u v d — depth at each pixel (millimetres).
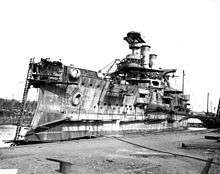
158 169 12312
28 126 24453
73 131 26781
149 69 40000
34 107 25719
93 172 11273
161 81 43375
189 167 13016
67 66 25969
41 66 25219
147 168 12461
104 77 29859
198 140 27391
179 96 50594
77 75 25672
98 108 29250
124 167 12562
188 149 20422
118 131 32062
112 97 30891
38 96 25016
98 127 29422
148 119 37250
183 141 26312
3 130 48469
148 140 26500
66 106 26156
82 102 27500
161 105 40531
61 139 25594
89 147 19750
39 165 12508
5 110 63125
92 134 28594
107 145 21250
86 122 28141
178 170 12211
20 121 24828
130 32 38500
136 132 35344
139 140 26125
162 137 29969
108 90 30062
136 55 40000
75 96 26641
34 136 23875
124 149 19203
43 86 25141
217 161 14727
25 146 19562
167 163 13977
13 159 13945
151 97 38469
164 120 42250
